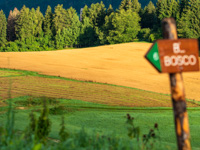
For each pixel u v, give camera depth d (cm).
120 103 4066
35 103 3662
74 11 19575
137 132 769
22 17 18150
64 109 3416
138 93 4803
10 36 19650
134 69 7344
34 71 6103
